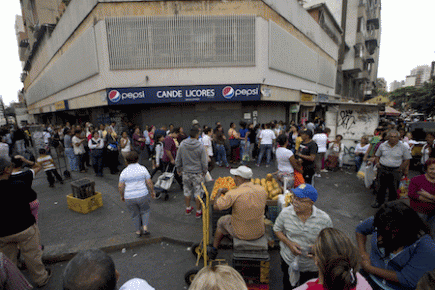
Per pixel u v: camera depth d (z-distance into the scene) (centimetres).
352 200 580
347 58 2600
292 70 1334
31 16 2517
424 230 151
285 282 244
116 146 844
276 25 1116
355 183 712
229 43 1014
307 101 1609
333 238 129
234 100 1045
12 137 1166
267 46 1070
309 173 520
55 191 676
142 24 965
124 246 400
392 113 2284
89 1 990
